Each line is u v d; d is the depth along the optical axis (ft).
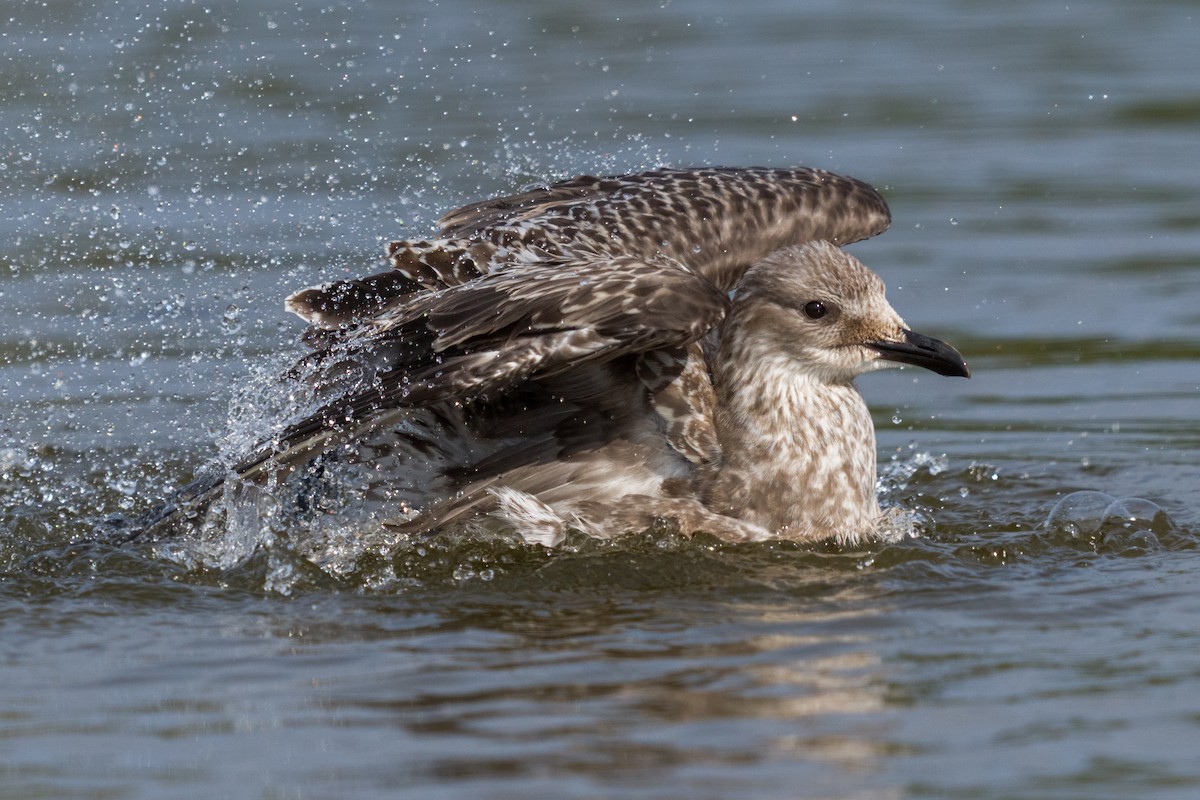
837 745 27.20
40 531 41.22
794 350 38.83
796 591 35.53
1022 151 80.69
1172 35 101.86
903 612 33.94
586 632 32.96
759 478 38.91
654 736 27.58
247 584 36.65
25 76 89.86
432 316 35.14
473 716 28.58
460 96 88.84
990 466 46.47
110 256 65.26
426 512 38.45
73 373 54.49
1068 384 54.24
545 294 34.94
